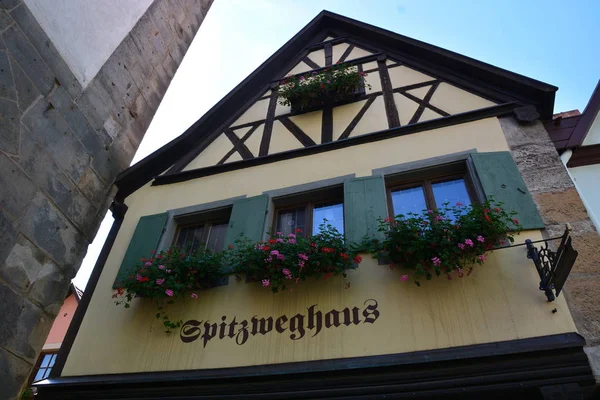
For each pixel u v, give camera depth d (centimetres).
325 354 382
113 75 489
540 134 476
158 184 620
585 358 315
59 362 458
